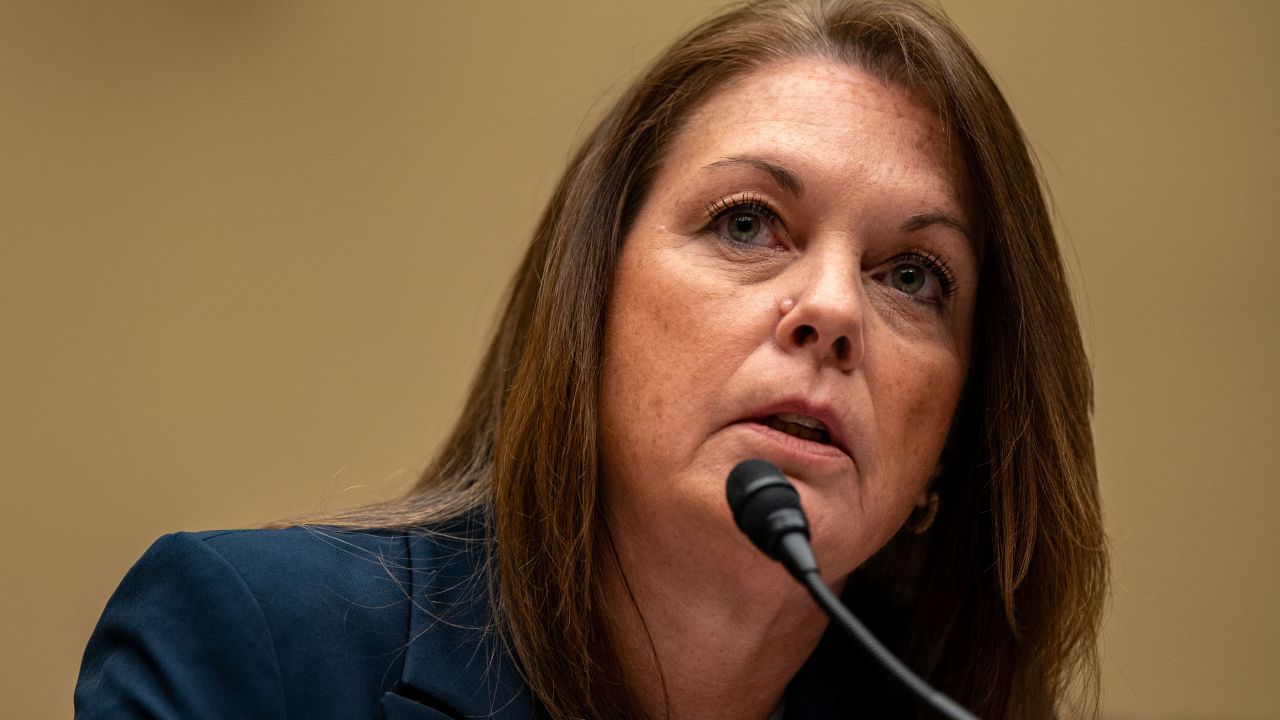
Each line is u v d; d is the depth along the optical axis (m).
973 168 3.00
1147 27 5.91
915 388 2.84
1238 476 5.79
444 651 2.74
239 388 5.21
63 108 5.13
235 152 5.28
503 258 5.50
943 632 3.41
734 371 2.65
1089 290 5.80
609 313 2.88
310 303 5.32
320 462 5.26
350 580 2.76
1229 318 5.87
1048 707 3.31
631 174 2.99
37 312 5.06
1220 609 5.70
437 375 5.41
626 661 2.90
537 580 2.83
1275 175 5.91
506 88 5.58
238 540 2.70
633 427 2.74
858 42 3.00
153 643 2.49
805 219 2.80
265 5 5.34
